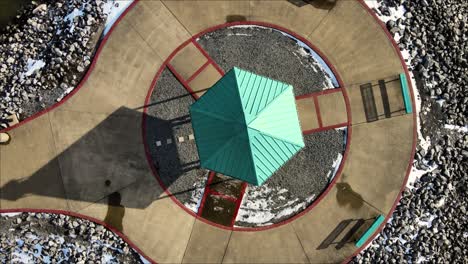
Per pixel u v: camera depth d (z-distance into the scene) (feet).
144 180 61.41
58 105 61.52
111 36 62.13
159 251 61.05
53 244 61.00
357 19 63.21
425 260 61.93
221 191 61.57
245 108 49.24
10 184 61.21
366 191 61.87
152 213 61.21
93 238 60.90
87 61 62.03
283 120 51.37
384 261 61.46
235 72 51.90
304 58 62.80
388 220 61.98
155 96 61.93
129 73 61.87
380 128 62.39
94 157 61.41
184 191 61.57
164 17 62.39
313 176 61.98
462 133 63.31
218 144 50.70
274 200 61.72
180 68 62.13
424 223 62.44
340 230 61.67
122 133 61.57
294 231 61.46
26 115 61.67
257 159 50.57
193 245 61.16
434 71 63.31
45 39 63.57
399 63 62.95
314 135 62.23
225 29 62.69
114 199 61.21
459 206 62.59
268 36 62.85
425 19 63.93
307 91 62.44
